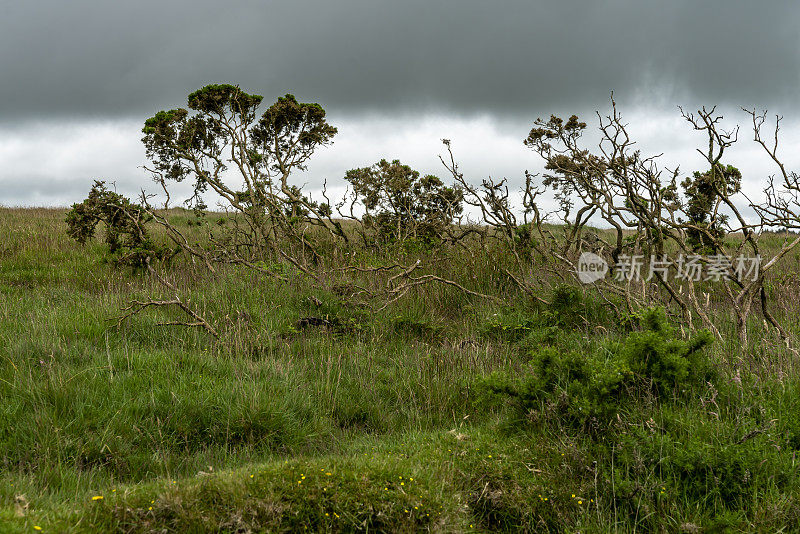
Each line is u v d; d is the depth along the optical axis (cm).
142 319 678
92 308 707
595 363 439
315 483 313
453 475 349
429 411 508
